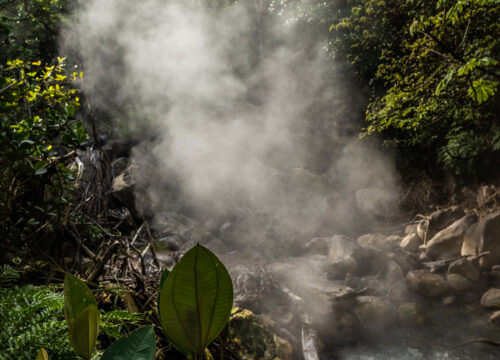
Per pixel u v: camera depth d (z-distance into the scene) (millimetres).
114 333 1215
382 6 5613
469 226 4203
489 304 3256
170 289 405
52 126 1672
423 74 4555
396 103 4734
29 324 1074
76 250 1804
